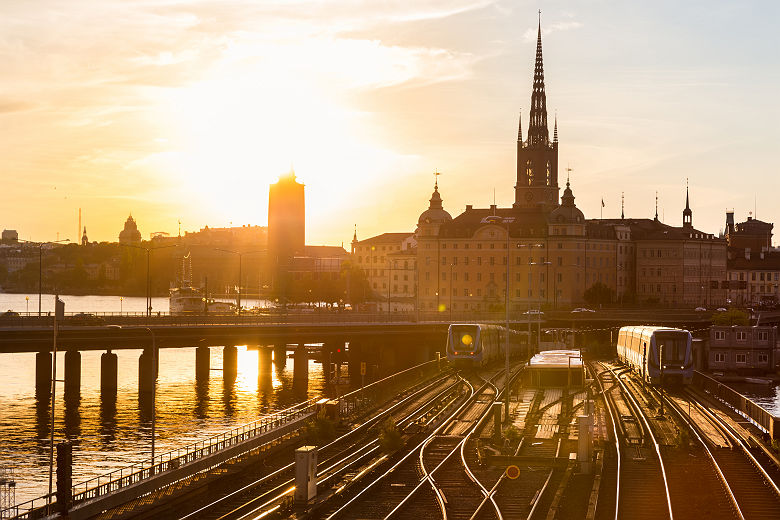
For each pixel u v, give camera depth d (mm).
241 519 55875
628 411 98438
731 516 58594
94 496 61438
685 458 74562
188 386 155750
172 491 65188
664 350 120312
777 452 75875
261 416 125688
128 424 117812
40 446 103500
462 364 142875
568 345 193625
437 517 57625
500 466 71500
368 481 66688
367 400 105000
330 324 172875
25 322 140125
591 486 65500
